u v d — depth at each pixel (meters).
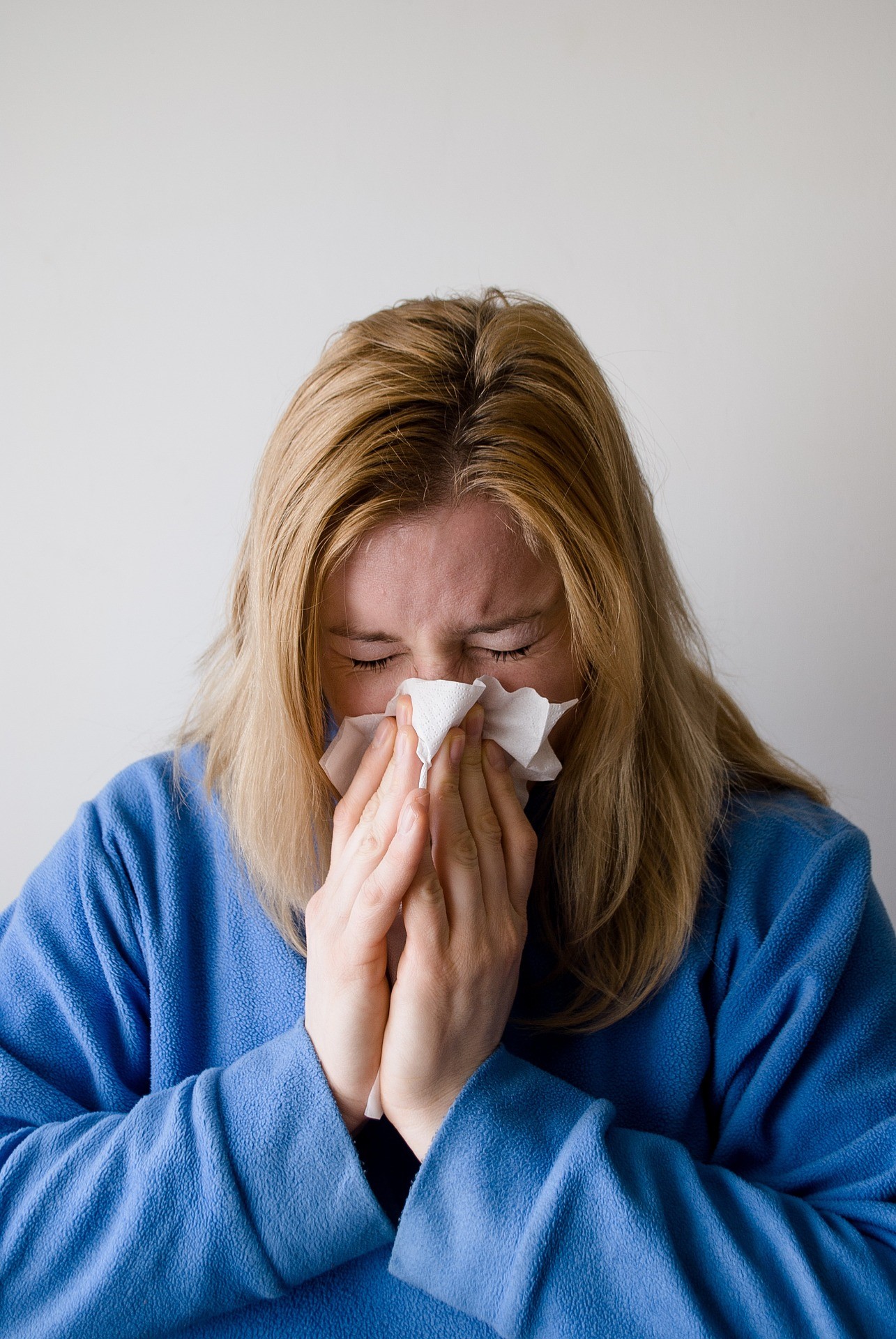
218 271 1.12
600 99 1.05
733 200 1.05
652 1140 0.68
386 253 1.10
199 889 0.84
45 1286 0.68
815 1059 0.73
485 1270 0.63
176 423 1.14
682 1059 0.76
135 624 1.18
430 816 0.68
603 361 1.10
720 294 1.07
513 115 1.07
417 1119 0.68
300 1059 0.69
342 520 0.64
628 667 0.71
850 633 1.12
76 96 1.10
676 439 1.10
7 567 1.18
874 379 1.06
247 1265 0.66
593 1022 0.77
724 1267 0.61
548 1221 0.62
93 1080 0.80
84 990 0.80
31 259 1.13
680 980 0.77
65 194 1.12
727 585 1.12
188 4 1.08
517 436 0.64
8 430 1.16
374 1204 0.66
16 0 1.09
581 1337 0.61
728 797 0.85
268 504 0.71
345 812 0.71
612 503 0.70
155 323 1.13
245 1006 0.81
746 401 1.08
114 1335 0.67
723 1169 0.69
